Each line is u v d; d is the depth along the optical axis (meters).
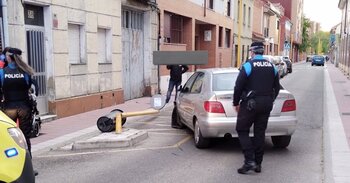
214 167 6.39
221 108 6.94
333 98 16.66
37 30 9.88
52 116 10.21
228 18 30.44
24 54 9.20
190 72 22.86
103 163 6.66
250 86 5.82
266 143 8.09
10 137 3.47
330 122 10.49
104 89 12.90
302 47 102.44
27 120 5.95
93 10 12.05
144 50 16.52
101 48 12.98
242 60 35.91
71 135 8.54
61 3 10.49
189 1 21.03
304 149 7.60
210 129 6.95
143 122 10.66
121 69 14.03
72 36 11.33
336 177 5.75
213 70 7.99
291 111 7.11
